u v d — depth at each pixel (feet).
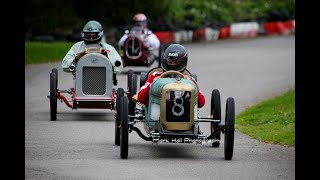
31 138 119.34
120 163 100.12
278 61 265.75
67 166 97.81
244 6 465.06
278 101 163.63
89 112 149.89
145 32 225.97
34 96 171.83
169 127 102.22
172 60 108.99
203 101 107.55
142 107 113.60
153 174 93.45
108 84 136.87
